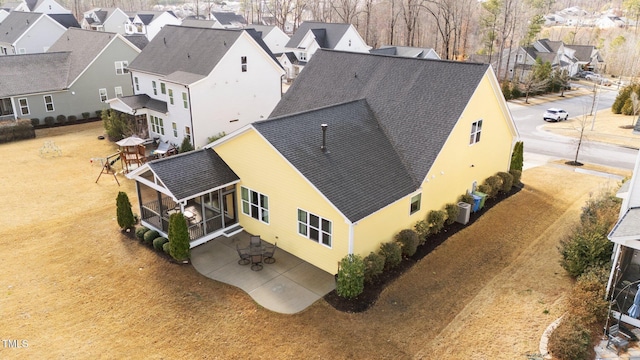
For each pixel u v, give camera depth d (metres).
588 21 132.88
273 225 17.45
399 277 15.69
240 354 12.16
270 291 14.77
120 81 39.84
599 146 33.44
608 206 17.70
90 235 18.84
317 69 24.95
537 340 12.41
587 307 12.77
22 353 12.20
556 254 17.25
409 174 17.50
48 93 36.00
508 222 20.09
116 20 85.19
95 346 12.48
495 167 23.59
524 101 53.50
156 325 13.32
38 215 20.84
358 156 17.20
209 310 13.91
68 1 124.81
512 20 67.75
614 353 11.70
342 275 14.04
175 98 30.12
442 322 13.38
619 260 12.66
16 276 15.90
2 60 35.66
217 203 18.33
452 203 20.02
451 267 16.39
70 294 14.85
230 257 16.86
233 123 31.97
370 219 15.21
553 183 25.12
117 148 31.00
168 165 17.27
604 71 81.19
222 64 29.92
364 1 87.94
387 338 12.70
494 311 13.84
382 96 20.98
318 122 18.00
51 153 29.86
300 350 12.25
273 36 73.12
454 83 19.45
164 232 17.86
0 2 120.38
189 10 172.50
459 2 73.25
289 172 15.84
